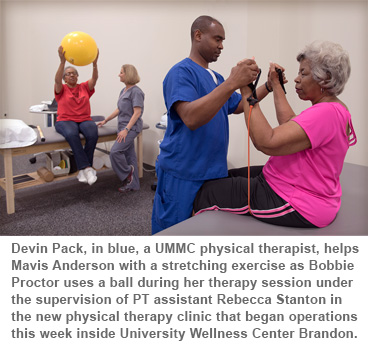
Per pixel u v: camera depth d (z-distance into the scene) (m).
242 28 3.13
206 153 1.61
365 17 2.65
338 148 1.32
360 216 1.58
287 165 1.38
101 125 4.04
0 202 3.41
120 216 3.13
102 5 4.83
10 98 6.59
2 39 6.42
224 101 1.33
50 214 3.15
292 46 3.00
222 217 1.52
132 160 3.78
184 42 3.89
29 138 3.15
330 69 1.26
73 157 3.59
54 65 6.00
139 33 4.39
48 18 5.86
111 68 4.88
